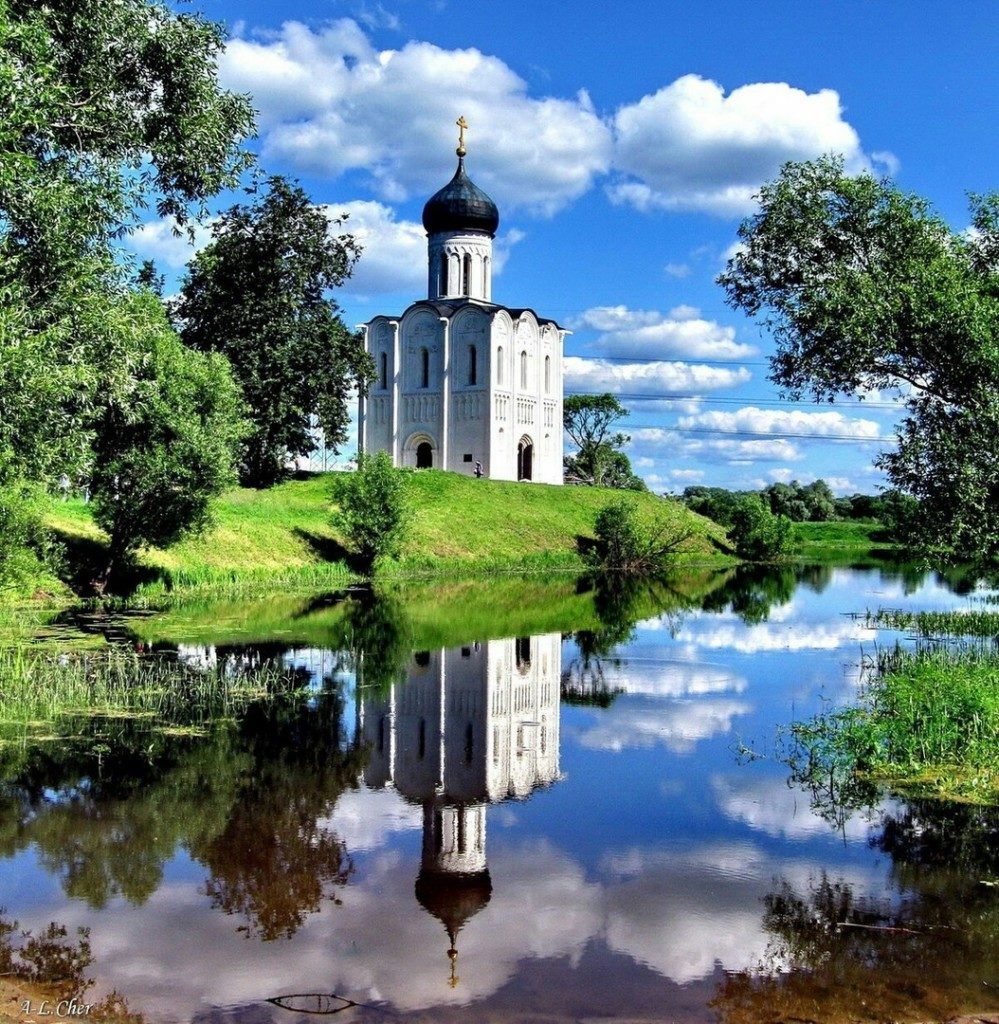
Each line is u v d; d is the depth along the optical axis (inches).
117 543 1290.6
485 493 2588.6
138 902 398.0
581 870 436.8
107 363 738.2
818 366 875.4
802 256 879.1
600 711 756.6
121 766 580.4
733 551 2938.0
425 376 3053.6
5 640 979.3
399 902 401.4
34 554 1135.6
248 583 1593.3
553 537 2485.2
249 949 358.6
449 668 930.7
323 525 1969.7
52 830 476.1
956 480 773.9
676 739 670.5
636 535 2450.8
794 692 834.8
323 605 1396.4
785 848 462.9
